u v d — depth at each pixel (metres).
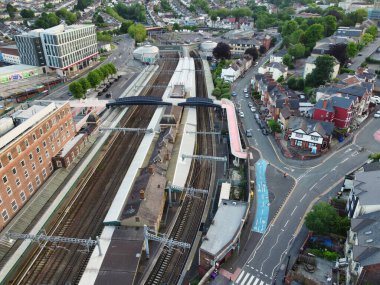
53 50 175.38
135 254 60.38
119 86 163.50
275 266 61.34
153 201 71.12
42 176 83.94
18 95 149.00
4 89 154.25
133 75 180.62
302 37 185.75
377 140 101.94
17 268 62.44
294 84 140.50
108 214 70.88
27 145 77.12
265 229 70.00
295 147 99.81
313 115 106.38
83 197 81.25
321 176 86.94
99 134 110.44
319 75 133.88
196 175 89.44
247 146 102.31
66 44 177.88
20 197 74.88
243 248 65.44
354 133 106.25
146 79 169.75
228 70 159.00
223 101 122.94
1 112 134.25
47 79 170.75
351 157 94.25
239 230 64.38
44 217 72.81
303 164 92.56
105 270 57.41
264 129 111.25
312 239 65.50
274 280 58.66
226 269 61.03
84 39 193.12
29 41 175.38
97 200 80.12
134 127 116.50
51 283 59.81
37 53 177.38
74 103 129.00
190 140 103.25
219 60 195.38
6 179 70.06
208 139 108.00
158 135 106.62
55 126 89.62
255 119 120.94
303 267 60.16
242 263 62.19
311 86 137.00
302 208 75.75
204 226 72.62
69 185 83.31
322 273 58.66
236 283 58.25
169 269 62.94
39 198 78.12
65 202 79.56
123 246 62.19
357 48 165.38
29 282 60.09
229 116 113.00
